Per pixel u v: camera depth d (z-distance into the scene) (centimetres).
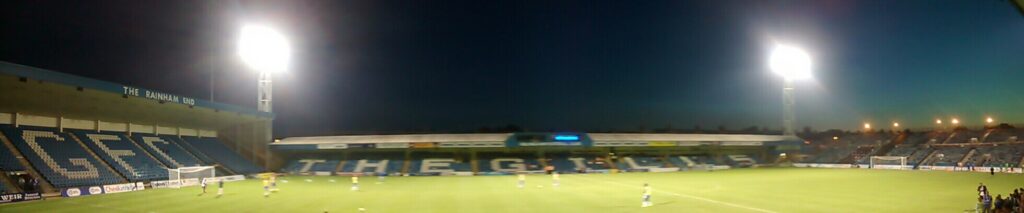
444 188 4481
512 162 7300
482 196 3781
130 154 4959
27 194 3450
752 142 8162
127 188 4178
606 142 7350
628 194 3903
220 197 3684
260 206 3188
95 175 4209
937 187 4366
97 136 5003
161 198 3619
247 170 6166
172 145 5716
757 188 4362
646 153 8119
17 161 3897
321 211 2977
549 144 7188
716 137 8138
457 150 7369
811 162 8544
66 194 3694
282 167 6962
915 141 8631
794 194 3859
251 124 6788
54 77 3803
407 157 7350
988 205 2739
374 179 5744
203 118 6000
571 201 3456
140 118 5384
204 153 5984
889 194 3831
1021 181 4912
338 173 6569
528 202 3406
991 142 7700
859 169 7381
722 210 3011
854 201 3422
